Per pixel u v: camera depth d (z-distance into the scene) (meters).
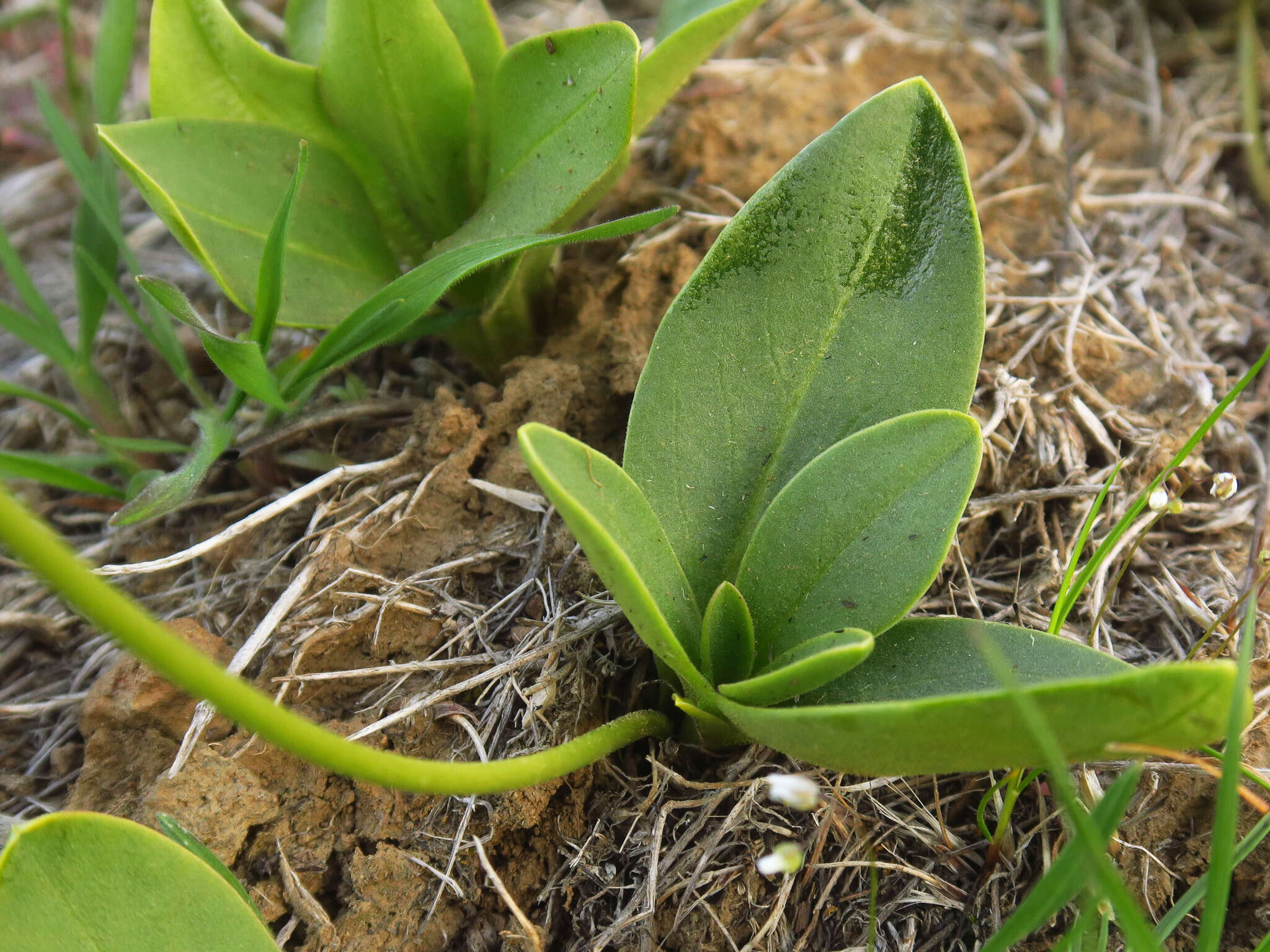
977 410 0.19
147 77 0.28
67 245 0.24
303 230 0.18
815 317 0.16
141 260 0.23
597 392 0.19
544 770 0.14
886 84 0.23
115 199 0.20
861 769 0.14
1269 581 0.18
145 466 0.20
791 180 0.16
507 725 0.16
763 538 0.15
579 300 0.20
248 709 0.13
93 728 0.17
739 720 0.14
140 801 0.16
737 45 0.25
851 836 0.16
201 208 0.17
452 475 0.18
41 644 0.19
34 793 0.17
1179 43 0.25
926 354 0.16
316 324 0.17
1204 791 0.16
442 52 0.18
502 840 0.16
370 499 0.18
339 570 0.17
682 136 0.22
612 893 0.16
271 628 0.17
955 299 0.16
